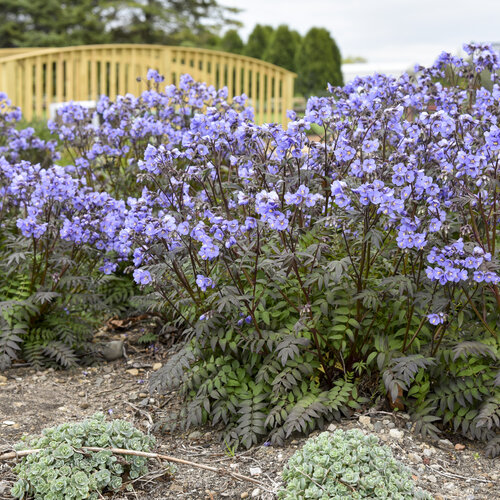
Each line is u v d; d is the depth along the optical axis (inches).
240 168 177.9
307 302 145.0
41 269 201.3
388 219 149.2
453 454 140.6
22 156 282.0
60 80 538.9
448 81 223.6
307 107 175.8
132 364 200.1
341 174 157.5
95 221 187.6
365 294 143.9
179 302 157.2
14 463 131.4
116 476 127.4
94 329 218.1
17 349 192.1
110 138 243.6
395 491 115.7
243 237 155.6
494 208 149.6
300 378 146.1
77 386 184.4
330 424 147.1
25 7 1291.8
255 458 139.8
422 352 150.2
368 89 190.9
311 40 877.2
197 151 157.9
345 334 153.2
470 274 143.5
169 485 131.4
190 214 157.8
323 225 158.4
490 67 206.4
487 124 166.1
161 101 249.6
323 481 117.3
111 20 1333.7
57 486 120.0
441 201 155.0
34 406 167.3
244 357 154.7
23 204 209.3
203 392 154.9
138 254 154.8
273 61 925.2
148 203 158.7
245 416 146.4
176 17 1341.0
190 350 155.8
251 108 185.3
